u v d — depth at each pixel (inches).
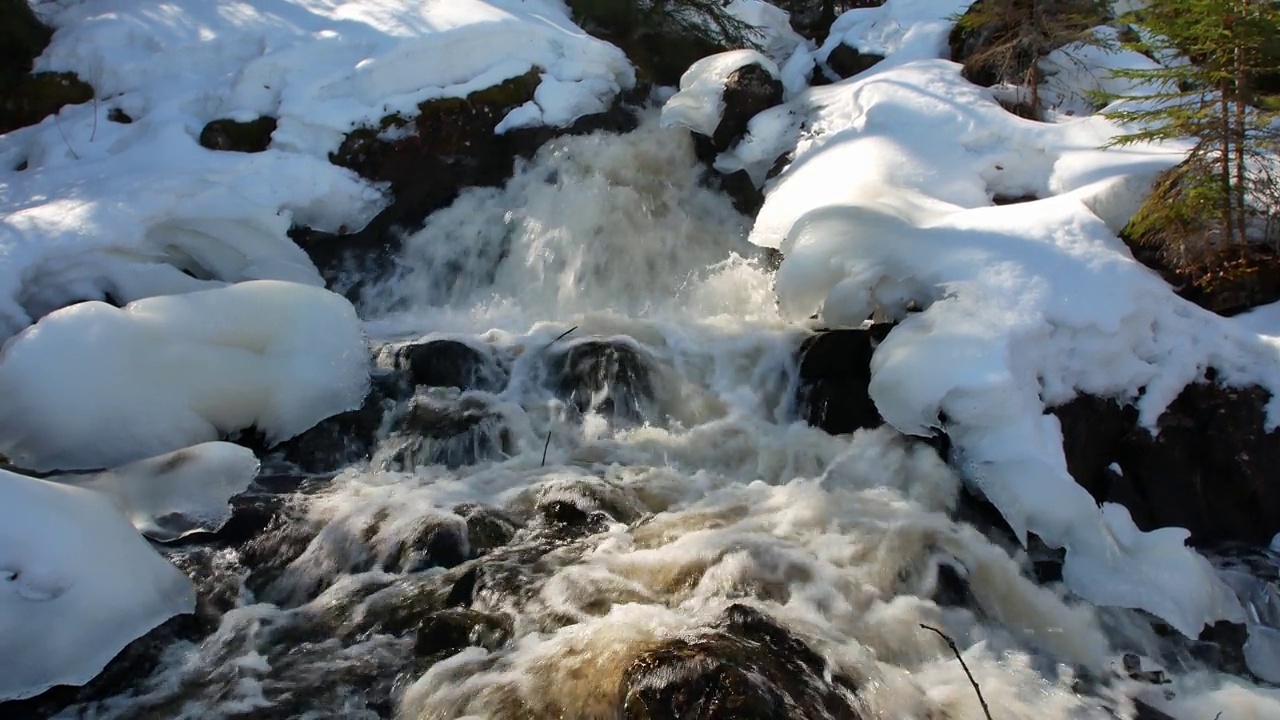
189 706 179.2
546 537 224.7
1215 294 272.5
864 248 287.7
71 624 183.0
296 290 286.4
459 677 177.5
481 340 307.7
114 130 375.6
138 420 247.9
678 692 158.4
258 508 235.6
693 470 263.4
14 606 178.4
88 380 245.8
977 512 240.4
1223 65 272.2
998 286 259.9
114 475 235.8
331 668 187.6
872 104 375.2
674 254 382.6
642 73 452.1
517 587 201.6
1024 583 218.5
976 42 406.3
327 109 369.4
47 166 359.6
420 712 173.2
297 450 265.7
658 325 313.4
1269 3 262.5
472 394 284.7
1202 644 209.0
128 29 410.9
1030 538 230.8
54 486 199.6
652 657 166.9
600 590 200.4
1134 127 329.7
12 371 244.5
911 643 194.5
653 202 391.9
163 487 232.8
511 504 238.8
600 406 285.4
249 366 267.1
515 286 373.1
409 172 375.9
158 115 370.6
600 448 271.7
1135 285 258.2
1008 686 186.5
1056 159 330.0
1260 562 235.3
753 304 342.0
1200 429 250.2
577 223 377.7
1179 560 219.6
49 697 179.0
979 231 279.9
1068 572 222.7
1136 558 222.5
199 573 216.2
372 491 245.1
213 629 200.5
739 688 158.6
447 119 383.2
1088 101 378.9
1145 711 187.0
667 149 403.9
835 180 343.3
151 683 185.0
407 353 293.4
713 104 405.1
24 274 293.1
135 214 314.2
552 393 290.2
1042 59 393.4
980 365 239.1
